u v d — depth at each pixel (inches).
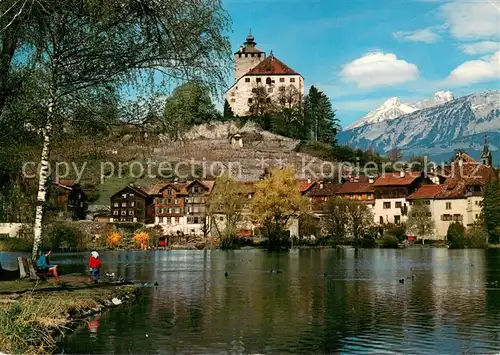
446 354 748.6
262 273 2023.9
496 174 5305.1
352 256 3250.5
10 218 1685.5
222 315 1040.8
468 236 4480.8
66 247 3914.9
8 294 1025.5
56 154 1449.3
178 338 838.5
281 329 913.5
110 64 1157.7
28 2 1026.1
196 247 4800.7
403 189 5797.2
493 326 936.3
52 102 1168.2
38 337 748.6
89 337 827.4
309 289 1488.7
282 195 4279.0
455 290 1456.7
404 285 1592.0
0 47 1092.5
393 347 788.6
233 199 4480.8
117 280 1505.9
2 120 1149.1
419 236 5182.1
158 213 6067.9
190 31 1136.8
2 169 1338.6
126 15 1111.6
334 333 879.7
